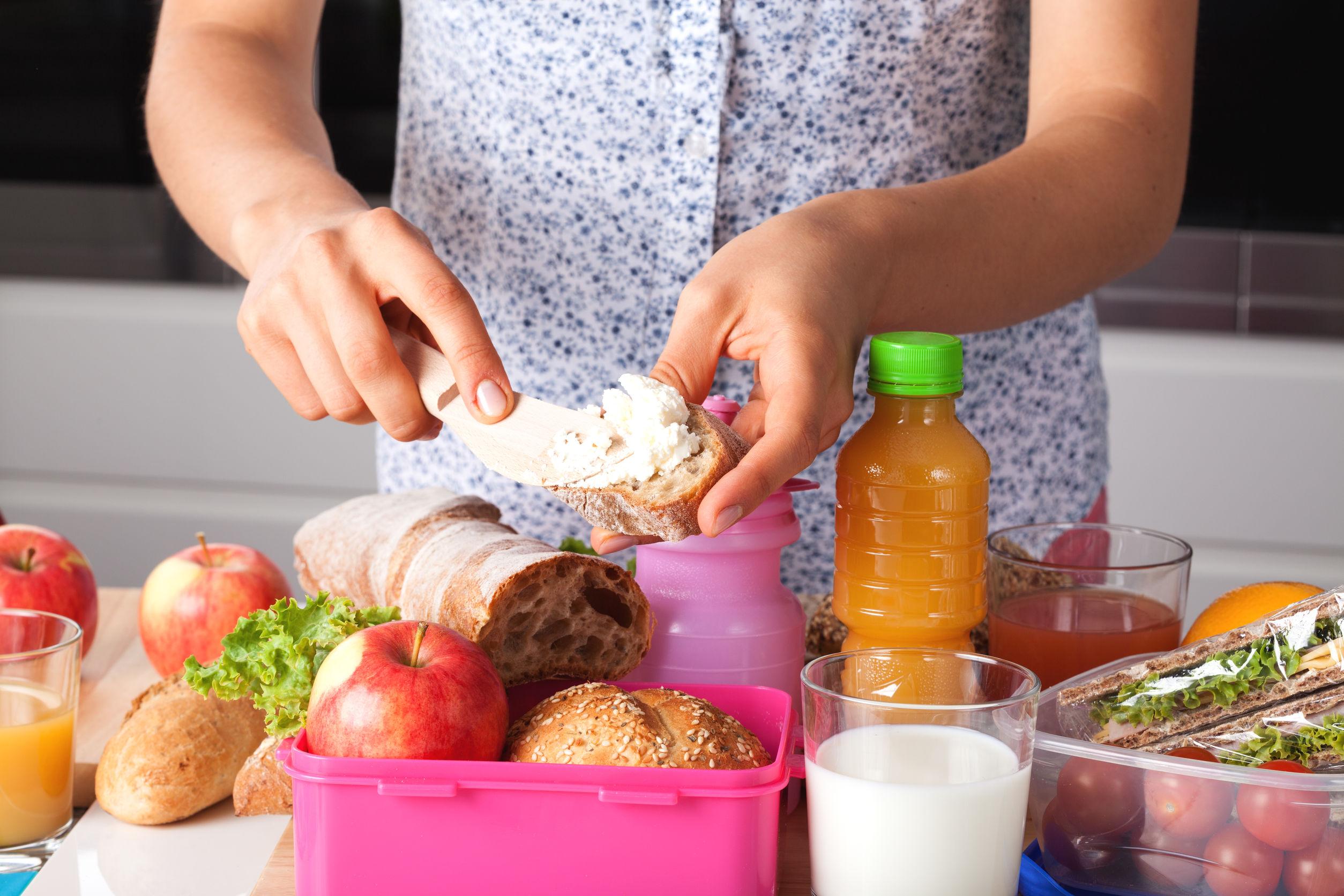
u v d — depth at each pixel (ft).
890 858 2.19
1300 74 6.52
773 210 3.80
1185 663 2.39
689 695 2.46
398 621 2.61
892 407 2.66
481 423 2.54
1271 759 2.32
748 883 2.24
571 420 2.50
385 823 2.23
